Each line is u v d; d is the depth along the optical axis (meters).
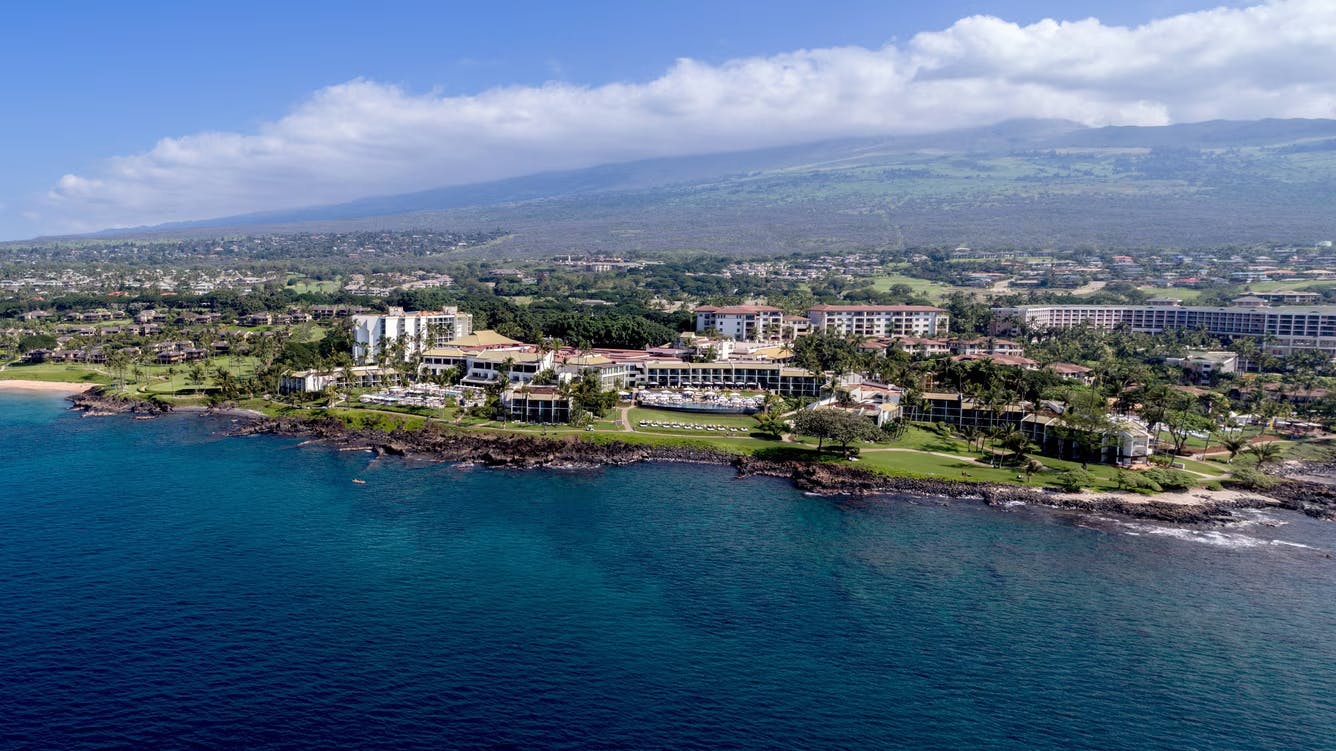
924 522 169.00
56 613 119.94
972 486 191.50
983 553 151.88
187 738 91.50
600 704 99.62
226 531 156.00
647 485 193.00
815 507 178.00
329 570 137.50
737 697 102.00
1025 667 110.88
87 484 187.88
